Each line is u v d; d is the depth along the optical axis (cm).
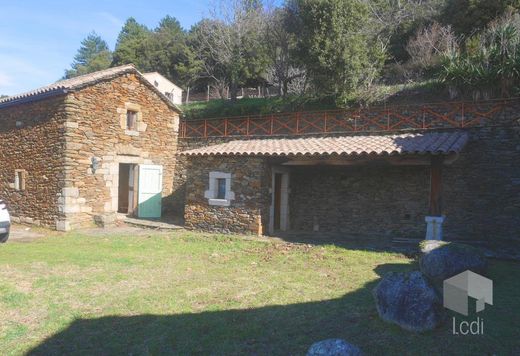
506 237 1031
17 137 1437
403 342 406
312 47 1558
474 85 1239
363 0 1825
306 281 652
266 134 1551
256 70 2598
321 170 1278
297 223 1300
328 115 1444
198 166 1215
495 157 1062
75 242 1029
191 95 3675
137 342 425
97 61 5328
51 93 1276
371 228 1197
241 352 399
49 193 1299
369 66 1577
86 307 530
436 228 879
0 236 1026
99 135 1351
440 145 922
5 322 478
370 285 620
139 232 1209
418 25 2070
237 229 1136
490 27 1574
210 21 2525
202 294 584
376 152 950
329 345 337
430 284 452
